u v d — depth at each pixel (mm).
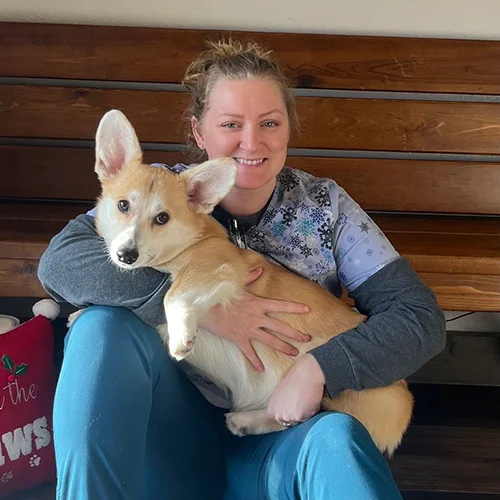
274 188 1509
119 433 1115
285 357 1410
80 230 1404
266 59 1454
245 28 2316
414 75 2303
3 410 1626
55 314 1833
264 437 1361
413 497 1793
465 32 2350
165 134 2273
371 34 2342
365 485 1033
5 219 2078
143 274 1305
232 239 1503
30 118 2250
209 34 2248
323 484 1074
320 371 1281
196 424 1419
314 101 2301
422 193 2363
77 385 1125
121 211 1366
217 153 1440
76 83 2264
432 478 1868
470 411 2230
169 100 2254
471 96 2363
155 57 2238
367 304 1473
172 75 2252
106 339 1189
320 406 1376
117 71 2244
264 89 1396
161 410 1334
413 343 1332
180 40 2240
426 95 2365
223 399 1500
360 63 2285
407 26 2336
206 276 1329
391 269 1461
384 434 1411
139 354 1232
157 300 1289
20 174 2277
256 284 1426
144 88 2297
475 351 2492
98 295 1282
